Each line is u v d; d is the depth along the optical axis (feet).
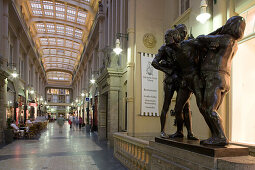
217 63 8.09
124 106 36.55
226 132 17.22
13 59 59.88
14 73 49.01
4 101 43.11
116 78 37.29
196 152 7.73
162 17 31.48
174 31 9.34
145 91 28.81
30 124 59.06
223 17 17.46
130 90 29.25
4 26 47.16
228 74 8.25
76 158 24.54
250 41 15.94
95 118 66.08
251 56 15.75
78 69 121.08
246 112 15.88
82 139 44.83
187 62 9.02
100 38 56.24
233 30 7.89
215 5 18.11
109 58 39.81
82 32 95.09
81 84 122.52
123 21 36.96
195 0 21.76
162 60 10.80
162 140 10.27
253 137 15.33
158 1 31.58
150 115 28.71
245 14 16.39
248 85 15.93
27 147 33.42
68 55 134.21
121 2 37.60
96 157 25.03
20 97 65.62
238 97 16.67
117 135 22.25
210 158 6.90
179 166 8.18
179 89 10.27
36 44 110.22
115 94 37.04
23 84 73.00
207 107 8.09
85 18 84.12
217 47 8.15
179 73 10.19
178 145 8.86
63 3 74.13
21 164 21.67
